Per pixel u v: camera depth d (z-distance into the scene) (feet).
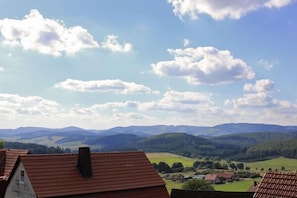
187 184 391.86
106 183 130.52
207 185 390.01
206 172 640.17
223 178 562.25
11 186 130.11
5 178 141.18
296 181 95.40
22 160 123.24
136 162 146.82
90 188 125.29
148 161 150.92
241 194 221.46
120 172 138.31
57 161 127.95
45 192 116.88
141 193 137.18
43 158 126.72
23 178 124.36
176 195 230.68
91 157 136.98
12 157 154.20
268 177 102.17
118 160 142.92
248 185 497.87
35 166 123.24
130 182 136.46
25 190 122.52
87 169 129.70
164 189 144.77
